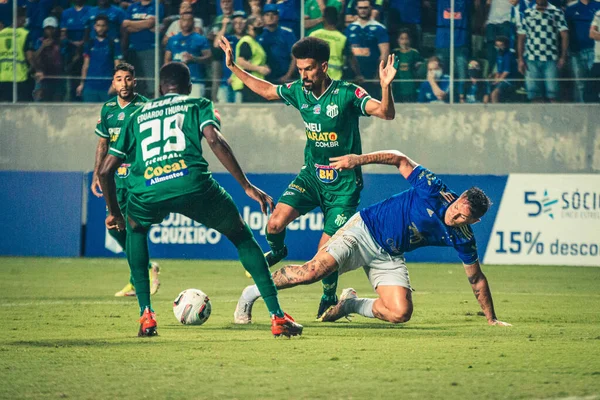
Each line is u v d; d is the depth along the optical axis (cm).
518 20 2028
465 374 551
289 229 1850
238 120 2127
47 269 1633
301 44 880
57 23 2144
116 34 2122
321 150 922
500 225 1797
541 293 1280
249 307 854
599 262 1762
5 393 488
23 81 2175
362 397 478
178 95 687
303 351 646
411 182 769
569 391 496
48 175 1933
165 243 1895
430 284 1404
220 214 684
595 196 1764
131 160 1081
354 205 936
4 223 1944
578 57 2028
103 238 1914
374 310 822
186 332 772
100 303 1090
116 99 1067
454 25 2041
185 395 482
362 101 884
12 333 774
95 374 546
